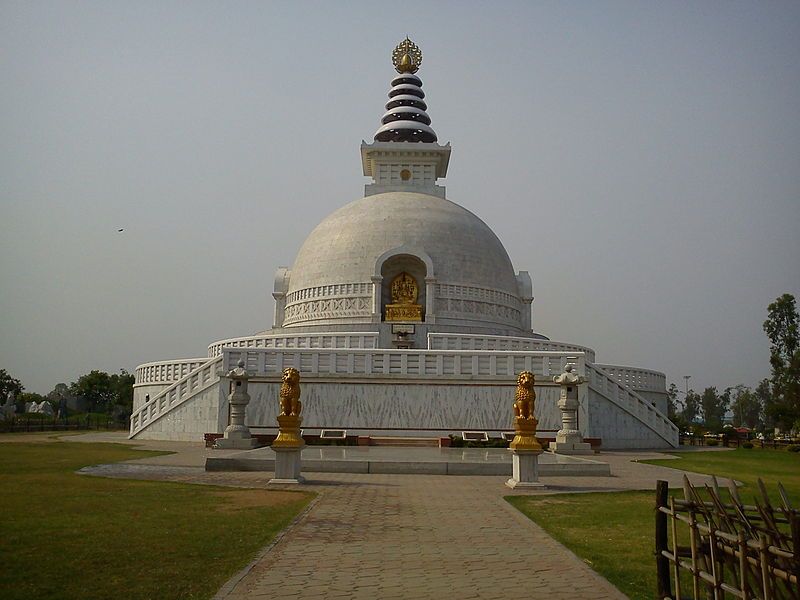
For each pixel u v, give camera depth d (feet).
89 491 69.82
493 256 218.79
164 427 165.99
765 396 495.00
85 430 257.55
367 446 134.82
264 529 50.88
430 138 258.37
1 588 35.14
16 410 357.82
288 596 34.55
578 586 36.76
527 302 229.25
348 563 41.29
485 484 82.69
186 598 33.99
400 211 216.54
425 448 129.90
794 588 26.53
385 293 209.67
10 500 63.31
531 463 78.95
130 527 50.70
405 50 283.59
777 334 244.83
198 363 182.19
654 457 131.75
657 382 207.21
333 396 150.61
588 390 154.81
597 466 94.32
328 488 76.54
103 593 34.55
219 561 41.04
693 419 573.74
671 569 40.47
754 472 104.06
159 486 75.00
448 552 44.45
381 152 245.04
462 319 203.92
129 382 401.49
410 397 150.41
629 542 48.11
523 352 152.87
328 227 223.30
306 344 181.88
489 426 149.48
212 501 64.39
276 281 229.45
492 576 38.73
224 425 151.33
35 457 112.47
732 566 28.58
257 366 152.66
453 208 226.99
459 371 151.43
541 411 151.02
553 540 48.32
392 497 69.72
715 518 29.81
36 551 42.88
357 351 152.25
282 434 82.53
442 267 206.90
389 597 34.63
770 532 27.22
